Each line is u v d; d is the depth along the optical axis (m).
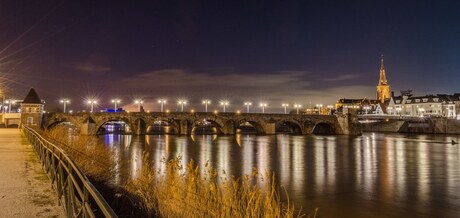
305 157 57.44
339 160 53.69
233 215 14.20
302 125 143.00
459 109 193.00
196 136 116.44
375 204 26.48
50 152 15.21
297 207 25.11
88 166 22.11
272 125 136.25
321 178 37.06
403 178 37.62
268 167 45.19
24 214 10.55
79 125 110.12
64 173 11.21
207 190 15.27
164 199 14.44
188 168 16.72
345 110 146.12
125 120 117.69
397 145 85.50
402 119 166.75
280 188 31.22
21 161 22.80
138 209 16.25
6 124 111.62
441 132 155.88
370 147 78.75
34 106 100.94
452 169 44.69
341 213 24.05
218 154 60.47
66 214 10.12
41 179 16.28
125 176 25.42
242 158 55.03
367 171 42.50
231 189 16.53
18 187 14.48
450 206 26.22
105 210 5.03
